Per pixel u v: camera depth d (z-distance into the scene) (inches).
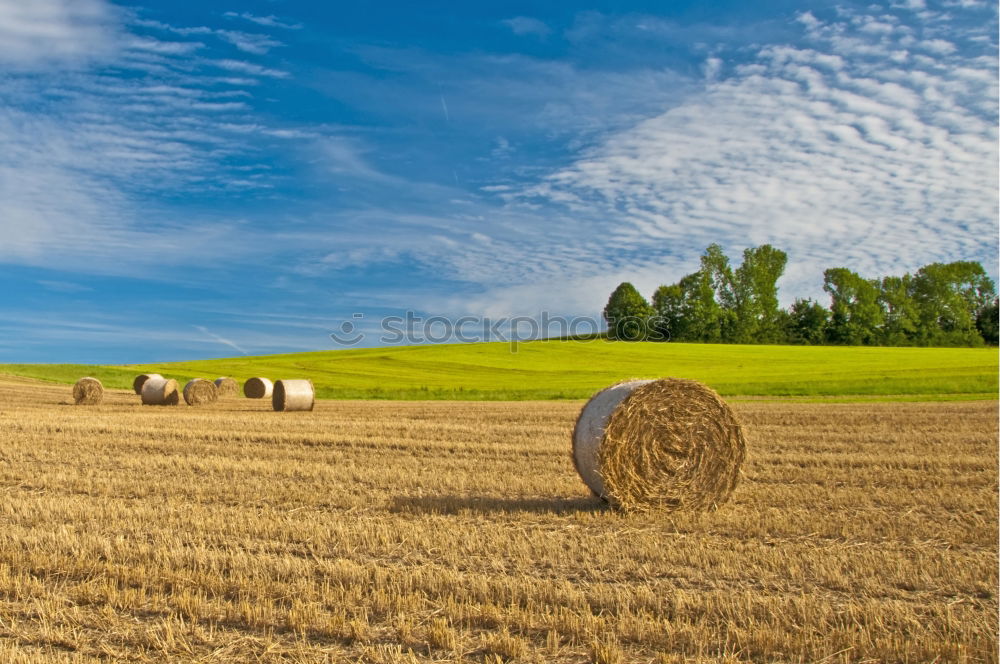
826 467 526.9
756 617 233.9
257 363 2112.5
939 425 785.6
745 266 3080.7
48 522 345.7
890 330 3068.4
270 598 248.5
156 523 344.2
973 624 227.9
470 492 430.0
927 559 291.9
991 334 3095.5
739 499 417.4
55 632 225.0
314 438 647.8
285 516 362.9
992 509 389.4
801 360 2118.6
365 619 232.2
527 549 301.9
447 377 1791.3
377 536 319.9
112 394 1347.2
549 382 1657.2
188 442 625.9
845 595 255.0
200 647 217.3
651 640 219.1
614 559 291.1
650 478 388.8
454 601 244.8
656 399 391.2
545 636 222.5
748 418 855.7
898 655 209.8
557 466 523.8
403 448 612.1
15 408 991.0
